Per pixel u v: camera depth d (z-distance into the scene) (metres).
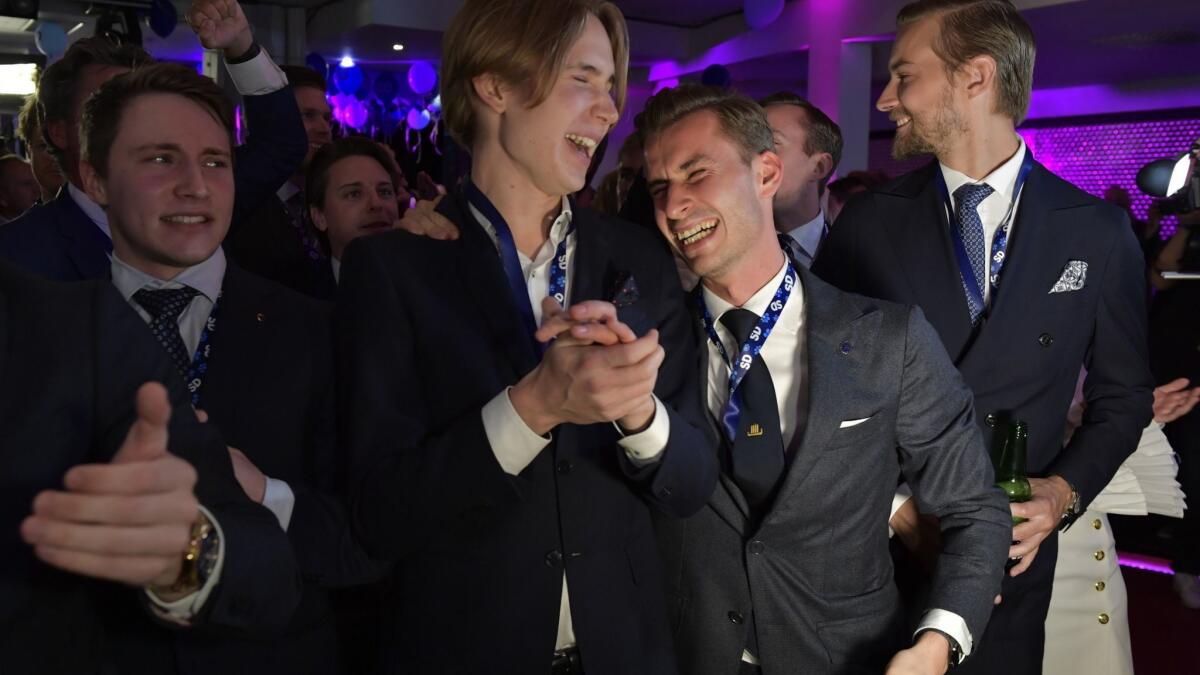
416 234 1.45
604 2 1.45
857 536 1.63
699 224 1.60
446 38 1.46
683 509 1.37
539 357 1.42
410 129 11.38
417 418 1.36
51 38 7.03
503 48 1.37
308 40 10.66
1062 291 1.94
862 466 1.62
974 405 1.93
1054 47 8.80
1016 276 1.93
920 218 2.03
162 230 1.52
